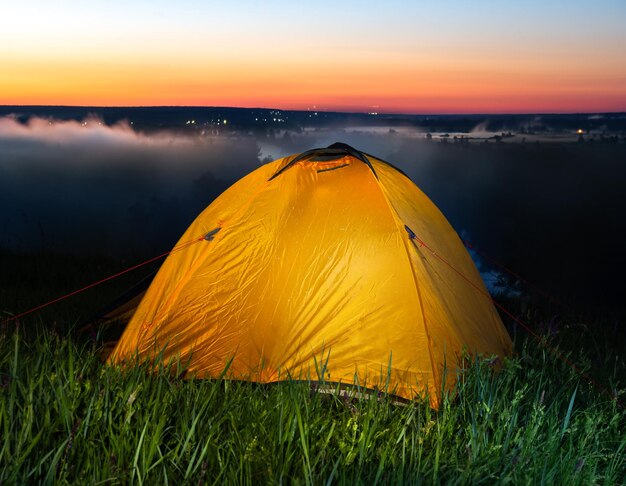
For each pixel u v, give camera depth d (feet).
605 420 11.85
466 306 15.69
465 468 9.52
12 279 28.60
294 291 14.32
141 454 9.05
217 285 14.67
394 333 13.65
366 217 14.85
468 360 13.58
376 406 11.43
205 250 15.11
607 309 32.78
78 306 23.63
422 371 13.19
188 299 14.58
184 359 13.98
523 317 24.16
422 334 13.60
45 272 30.30
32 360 12.25
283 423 10.35
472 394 12.26
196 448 9.01
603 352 20.48
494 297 30.40
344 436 10.04
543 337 17.67
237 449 9.59
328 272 14.37
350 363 13.44
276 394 11.48
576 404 13.56
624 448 11.01
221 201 16.11
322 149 15.96
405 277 14.17
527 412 12.02
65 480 8.36
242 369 13.71
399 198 15.87
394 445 10.12
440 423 11.02
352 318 13.88
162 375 11.50
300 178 15.58
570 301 33.12
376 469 9.45
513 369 12.57
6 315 20.86
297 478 8.84
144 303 15.37
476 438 10.36
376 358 13.44
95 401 10.11
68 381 10.65
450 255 16.84
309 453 9.57
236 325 14.25
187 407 10.40
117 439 9.15
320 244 14.64
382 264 14.32
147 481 8.70
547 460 9.78
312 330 13.89
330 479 8.60
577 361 16.62
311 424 10.14
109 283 29.14
